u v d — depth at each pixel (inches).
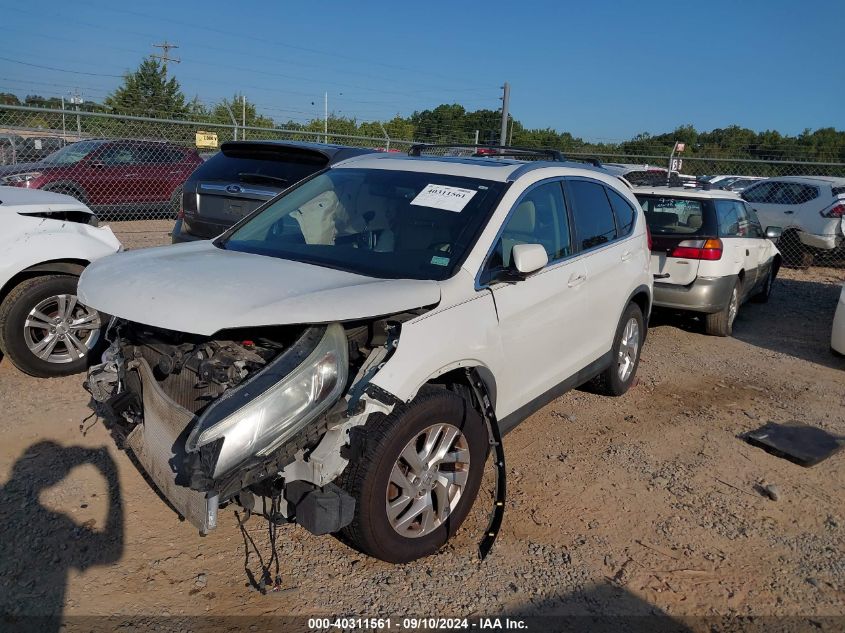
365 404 112.4
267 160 277.6
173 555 129.3
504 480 127.8
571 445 185.9
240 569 126.3
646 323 227.9
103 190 495.2
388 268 138.3
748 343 309.7
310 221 159.6
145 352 129.1
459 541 138.6
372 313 114.2
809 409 224.5
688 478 171.5
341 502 109.6
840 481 174.6
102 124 544.4
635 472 172.6
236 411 102.4
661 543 142.7
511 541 139.9
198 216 279.1
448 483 132.0
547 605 121.9
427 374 121.4
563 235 171.5
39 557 126.0
